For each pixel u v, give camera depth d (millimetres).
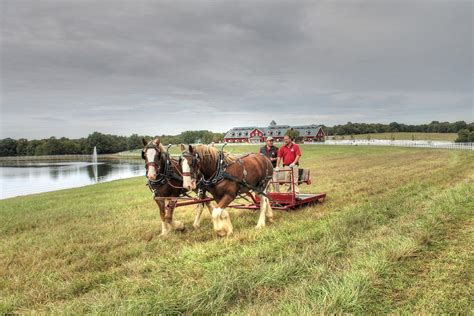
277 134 121188
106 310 5086
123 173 58656
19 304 5684
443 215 9242
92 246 8695
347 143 96625
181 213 12398
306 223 9547
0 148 178500
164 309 5004
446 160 33562
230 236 8688
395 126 176125
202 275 6324
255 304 5160
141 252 7977
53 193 27281
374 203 11977
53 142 178125
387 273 5949
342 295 5059
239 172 9406
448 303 5016
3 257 8328
